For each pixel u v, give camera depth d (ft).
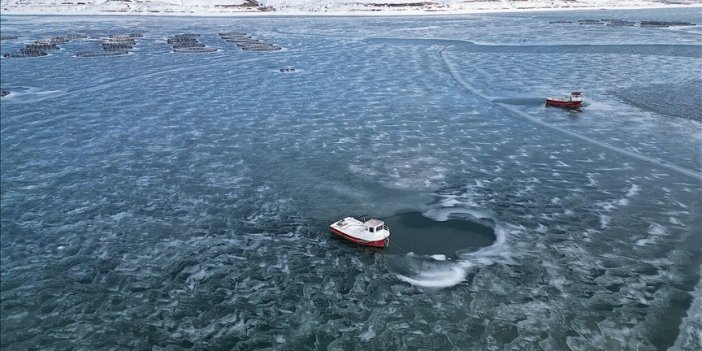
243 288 131.54
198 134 246.47
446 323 117.60
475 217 161.68
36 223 166.81
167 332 117.80
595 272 133.18
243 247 148.97
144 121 268.62
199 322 120.57
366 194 178.81
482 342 111.55
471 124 252.62
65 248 152.15
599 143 220.84
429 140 231.30
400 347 111.14
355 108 285.23
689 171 190.70
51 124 266.36
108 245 152.76
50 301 129.49
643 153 208.85
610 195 173.99
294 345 112.78
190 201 177.58
